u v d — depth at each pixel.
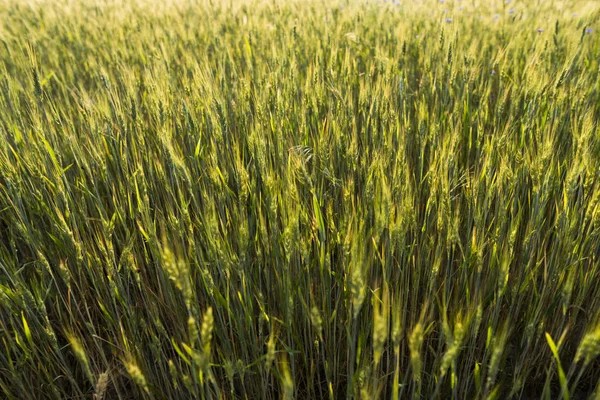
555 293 2.22
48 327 2.06
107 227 2.14
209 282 1.96
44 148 2.76
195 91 3.33
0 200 2.97
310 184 2.23
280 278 2.28
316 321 1.70
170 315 2.43
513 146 2.71
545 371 2.35
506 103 3.80
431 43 4.70
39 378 2.24
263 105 3.08
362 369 1.75
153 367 2.45
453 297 2.49
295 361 2.38
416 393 1.63
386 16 6.25
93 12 7.81
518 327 2.42
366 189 2.30
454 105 3.49
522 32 5.37
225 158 2.83
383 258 2.16
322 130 2.94
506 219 2.42
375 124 2.86
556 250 2.25
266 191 2.27
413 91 4.23
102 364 2.40
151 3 7.90
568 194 2.21
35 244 2.36
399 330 1.58
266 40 5.32
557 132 3.01
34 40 5.57
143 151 2.80
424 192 2.80
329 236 2.38
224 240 2.18
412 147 3.24
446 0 7.08
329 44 4.85
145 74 4.21
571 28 5.06
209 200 2.12
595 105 3.58
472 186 2.45
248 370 2.11
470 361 2.12
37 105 3.39
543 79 3.49
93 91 4.42
